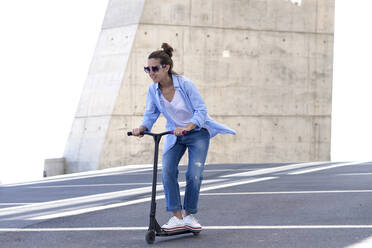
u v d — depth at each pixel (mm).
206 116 5844
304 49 23484
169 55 5754
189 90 5746
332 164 14773
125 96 21219
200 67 22125
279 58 23172
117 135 21125
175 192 5836
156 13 21625
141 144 21344
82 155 21609
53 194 10914
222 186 10461
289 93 23281
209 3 22250
